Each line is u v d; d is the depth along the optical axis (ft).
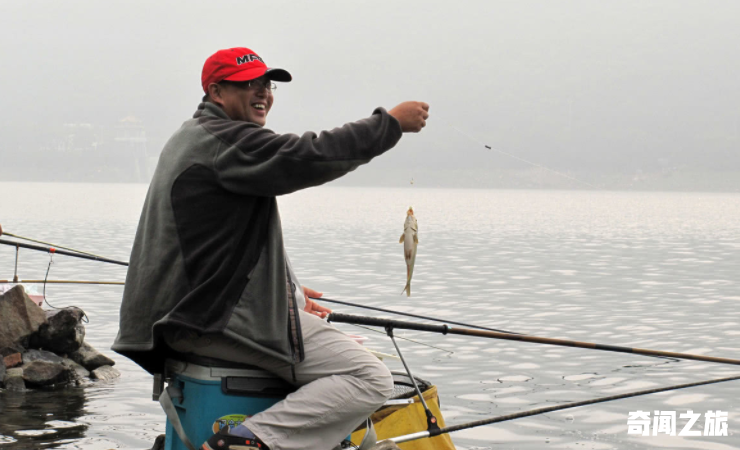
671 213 295.48
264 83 10.27
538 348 36.65
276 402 10.05
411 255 15.33
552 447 21.33
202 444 9.78
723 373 31.50
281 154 8.91
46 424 21.83
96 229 144.77
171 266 9.41
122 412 23.48
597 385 29.25
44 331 27.96
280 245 9.67
